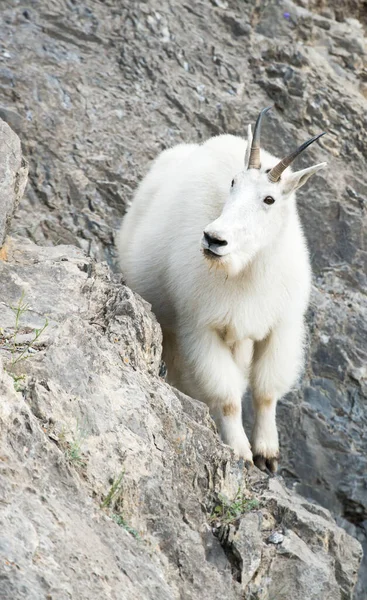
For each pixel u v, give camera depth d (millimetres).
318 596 14773
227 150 18000
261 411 19094
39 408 12453
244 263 16484
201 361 17844
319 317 26297
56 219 24656
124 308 16000
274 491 16812
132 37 28500
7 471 10977
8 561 9797
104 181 25547
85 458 12523
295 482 25109
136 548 11797
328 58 31219
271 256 17266
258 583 14234
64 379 13273
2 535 10031
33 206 24562
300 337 19078
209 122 27797
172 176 19766
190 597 12508
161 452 13859
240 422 18141
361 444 25531
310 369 25969
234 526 14289
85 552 10797
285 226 17297
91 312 15945
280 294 17922
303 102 28844
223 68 28953
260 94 28922
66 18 27938
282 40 30734
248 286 17438
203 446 15148
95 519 11617
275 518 15961
